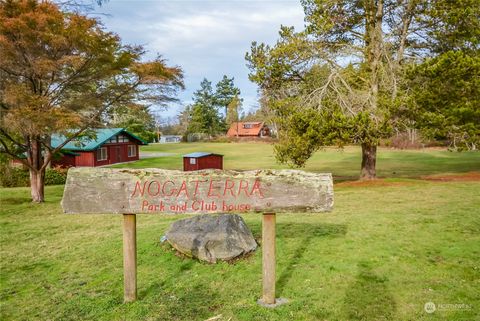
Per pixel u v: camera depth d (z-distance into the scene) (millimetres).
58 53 13602
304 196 4473
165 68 14156
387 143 15445
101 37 13469
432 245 6469
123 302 4824
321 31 16641
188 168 29453
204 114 87250
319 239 7090
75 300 4961
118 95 14977
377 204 11266
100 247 7316
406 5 16188
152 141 81562
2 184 22688
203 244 6117
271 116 18422
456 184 15219
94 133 17453
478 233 7070
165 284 5324
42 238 8727
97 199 4672
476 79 14211
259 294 4887
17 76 13594
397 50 17641
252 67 18094
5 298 5152
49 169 24625
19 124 12281
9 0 12320
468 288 4789
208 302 4734
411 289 4824
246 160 39812
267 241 4598
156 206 4633
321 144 15586
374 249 6367
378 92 16297
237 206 4547
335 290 4898
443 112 15195
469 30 15289
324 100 15961
